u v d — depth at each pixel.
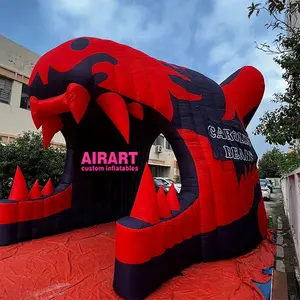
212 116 5.04
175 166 27.16
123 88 4.25
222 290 3.49
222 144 4.83
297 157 9.27
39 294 3.35
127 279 3.17
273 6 3.78
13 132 12.34
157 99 4.52
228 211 4.55
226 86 6.29
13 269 4.12
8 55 12.24
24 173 8.95
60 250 5.02
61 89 4.16
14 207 5.40
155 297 3.27
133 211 3.48
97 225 7.00
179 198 4.25
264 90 6.71
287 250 6.18
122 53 4.50
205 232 4.30
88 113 4.96
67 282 3.68
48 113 4.36
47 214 5.98
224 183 4.58
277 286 3.69
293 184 7.11
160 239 3.51
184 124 4.66
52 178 9.40
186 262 4.05
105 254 4.83
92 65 4.08
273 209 13.59
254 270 4.21
